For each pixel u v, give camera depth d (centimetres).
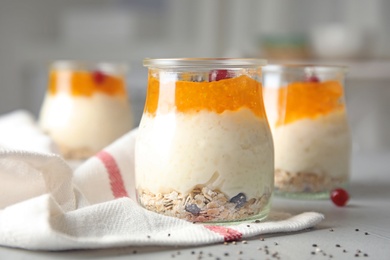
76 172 47
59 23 142
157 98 43
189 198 41
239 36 136
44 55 137
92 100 66
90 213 39
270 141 43
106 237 38
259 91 43
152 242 37
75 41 136
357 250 38
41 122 68
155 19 144
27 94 138
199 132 41
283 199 51
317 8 132
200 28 138
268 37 111
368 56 107
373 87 117
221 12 137
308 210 47
